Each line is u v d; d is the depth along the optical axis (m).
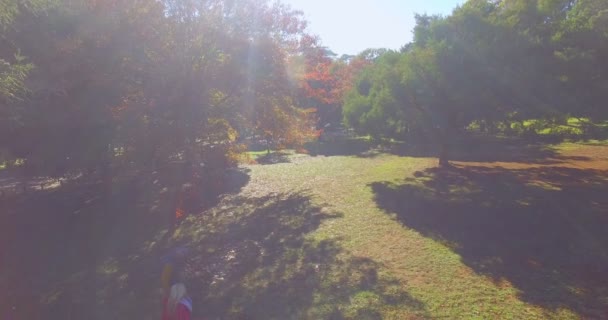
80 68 8.78
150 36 8.65
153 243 9.35
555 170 15.43
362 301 5.59
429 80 13.50
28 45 8.11
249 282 6.58
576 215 9.19
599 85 10.93
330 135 42.22
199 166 13.20
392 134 26.84
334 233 9.00
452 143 26.36
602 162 16.88
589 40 11.00
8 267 8.17
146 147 8.67
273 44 10.69
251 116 11.01
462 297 5.54
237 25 9.85
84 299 6.40
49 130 9.48
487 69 11.88
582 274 6.08
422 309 5.26
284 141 13.19
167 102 8.59
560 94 11.43
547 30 11.81
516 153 21.02
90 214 12.64
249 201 13.23
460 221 9.24
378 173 17.16
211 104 9.36
